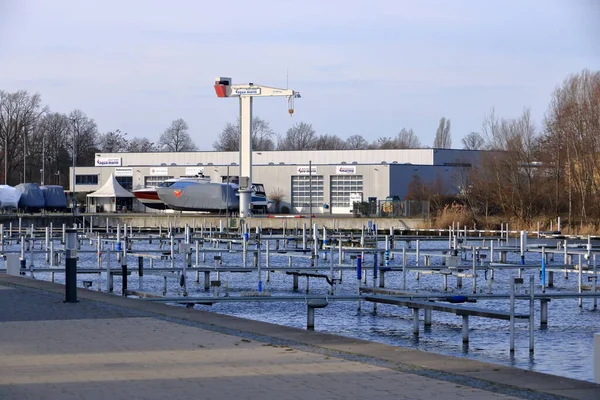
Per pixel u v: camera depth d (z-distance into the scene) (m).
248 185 93.56
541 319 29.20
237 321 21.27
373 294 32.53
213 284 34.72
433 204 104.25
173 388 13.13
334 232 87.00
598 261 58.81
